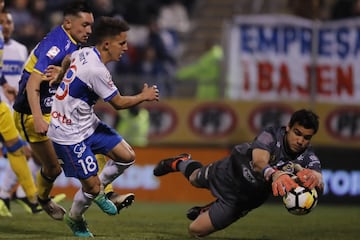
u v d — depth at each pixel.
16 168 30.33
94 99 23.45
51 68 24.03
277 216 34.34
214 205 23.09
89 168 23.28
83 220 24.34
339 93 42.44
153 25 53.69
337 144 42.44
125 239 23.70
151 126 43.91
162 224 29.28
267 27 42.59
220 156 42.94
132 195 24.12
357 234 27.88
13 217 30.84
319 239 26.00
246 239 25.25
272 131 21.77
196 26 58.62
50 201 26.77
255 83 42.78
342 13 48.72
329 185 42.53
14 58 32.56
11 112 30.67
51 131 23.38
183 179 43.19
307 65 42.44
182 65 55.41
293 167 21.62
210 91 43.97
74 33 24.69
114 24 23.08
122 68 50.97
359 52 42.22
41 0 57.12
